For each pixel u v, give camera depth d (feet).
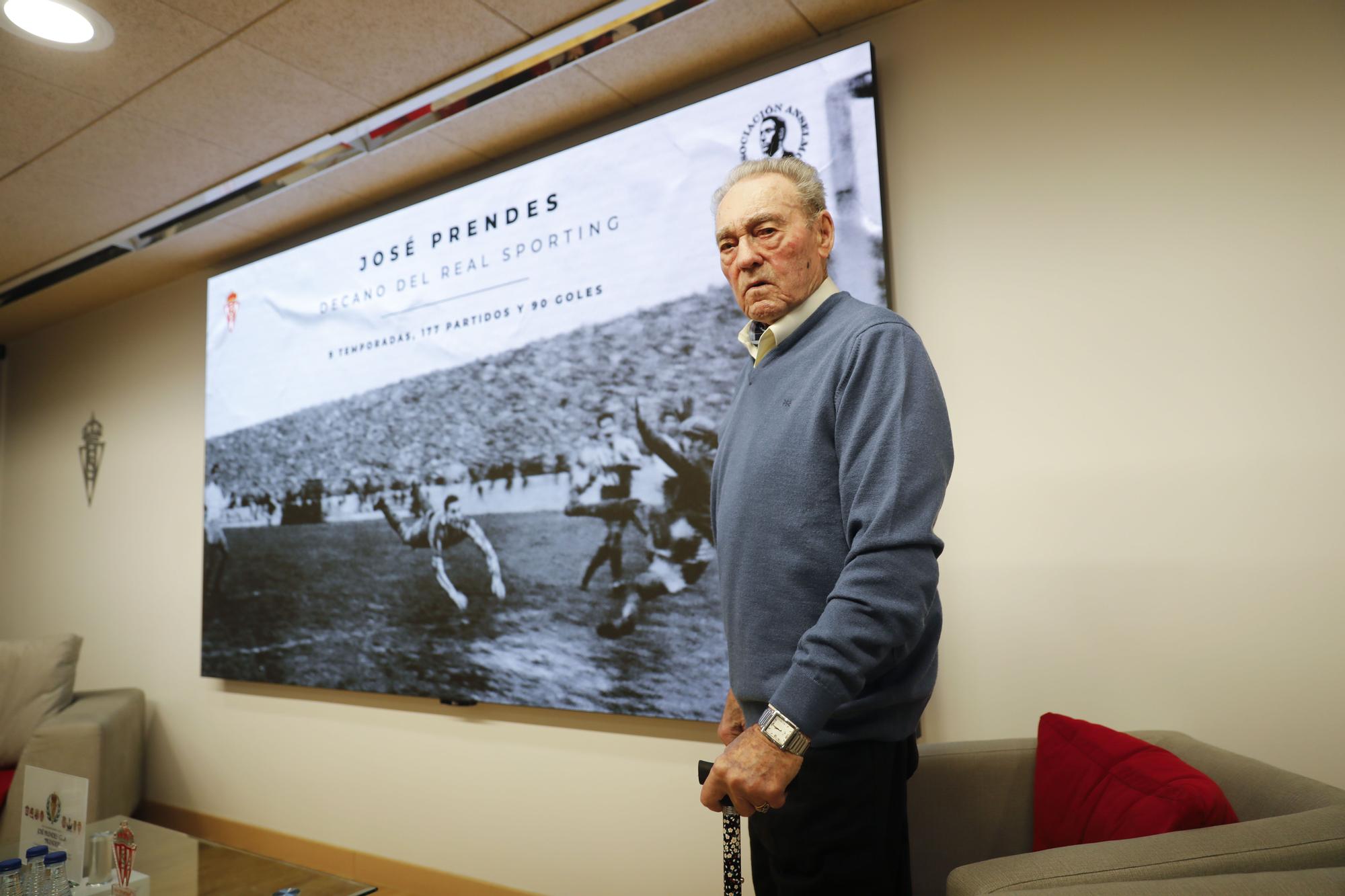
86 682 12.84
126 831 5.57
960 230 6.26
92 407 13.48
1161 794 3.69
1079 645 5.59
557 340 7.98
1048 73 6.03
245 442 10.52
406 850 8.84
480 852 8.28
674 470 7.15
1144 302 5.57
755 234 3.84
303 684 9.62
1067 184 5.89
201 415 11.78
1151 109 5.65
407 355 9.12
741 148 6.98
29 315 13.83
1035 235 5.98
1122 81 5.76
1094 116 5.84
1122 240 5.68
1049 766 4.57
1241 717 5.07
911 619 2.96
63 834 5.66
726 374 6.96
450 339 8.78
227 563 10.55
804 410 3.51
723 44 6.98
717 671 6.81
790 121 6.73
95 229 10.47
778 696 2.98
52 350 14.42
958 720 5.95
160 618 11.91
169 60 7.07
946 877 4.57
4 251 11.14
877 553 2.99
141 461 12.56
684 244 7.27
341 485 9.54
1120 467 5.56
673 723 7.20
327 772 9.61
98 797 9.18
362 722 9.36
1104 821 3.88
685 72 7.37
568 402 7.86
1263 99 5.31
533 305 8.18
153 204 9.80
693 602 6.96
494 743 8.29
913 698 3.42
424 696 8.63
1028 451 5.88
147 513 12.34
